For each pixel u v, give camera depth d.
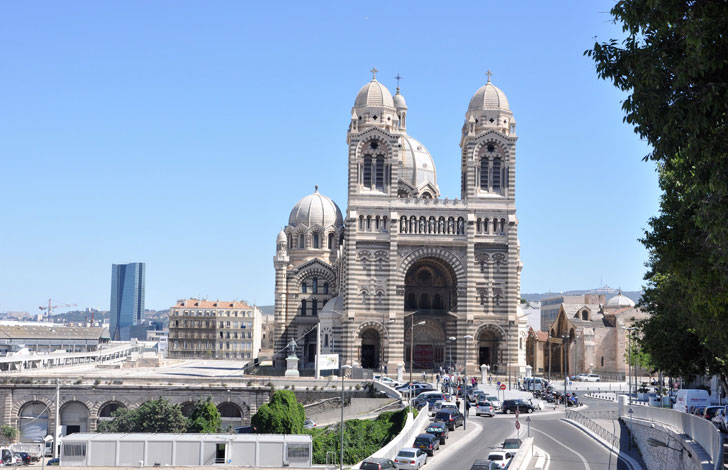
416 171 195.88
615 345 194.75
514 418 115.12
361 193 166.12
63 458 84.81
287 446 86.12
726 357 72.19
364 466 71.38
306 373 166.62
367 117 169.00
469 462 79.88
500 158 169.00
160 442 85.50
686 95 40.28
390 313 162.88
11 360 153.50
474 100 172.50
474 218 165.88
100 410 126.62
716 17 39.12
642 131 43.16
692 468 61.69
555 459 78.94
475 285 165.12
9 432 122.62
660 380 134.88
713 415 86.19
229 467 80.19
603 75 43.53
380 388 129.88
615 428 98.31
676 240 56.50
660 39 41.72
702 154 41.06
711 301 52.53
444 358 169.88
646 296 88.12
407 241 165.00
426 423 104.38
